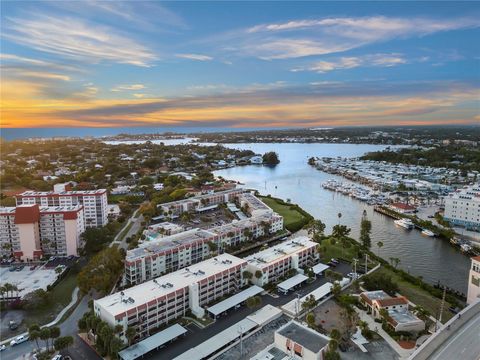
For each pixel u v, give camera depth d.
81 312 170.50
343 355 138.38
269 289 192.00
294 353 126.88
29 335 137.62
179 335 148.38
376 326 159.00
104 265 196.50
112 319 142.00
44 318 165.62
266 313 165.38
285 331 134.25
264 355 128.38
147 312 152.25
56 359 133.88
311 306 168.88
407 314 162.62
